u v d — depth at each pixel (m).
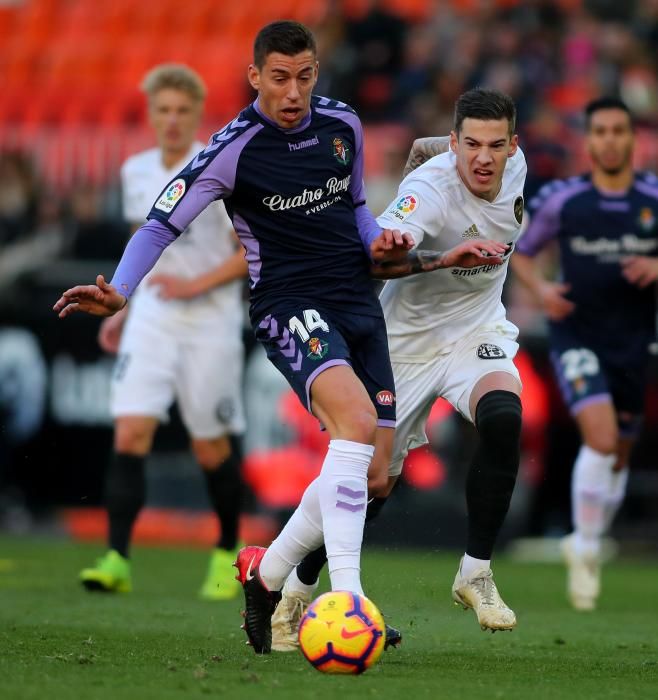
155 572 33.00
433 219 18.88
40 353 41.38
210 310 29.06
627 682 16.06
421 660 17.97
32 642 18.64
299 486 38.19
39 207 46.09
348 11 51.84
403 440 20.39
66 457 41.22
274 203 17.38
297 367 17.03
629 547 40.97
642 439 39.78
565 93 48.53
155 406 28.56
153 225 17.38
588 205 29.17
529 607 28.03
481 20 49.94
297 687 14.32
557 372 29.47
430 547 37.56
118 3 57.62
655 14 51.31
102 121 54.28
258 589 17.50
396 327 20.00
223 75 53.59
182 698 13.37
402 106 48.12
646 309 29.67
